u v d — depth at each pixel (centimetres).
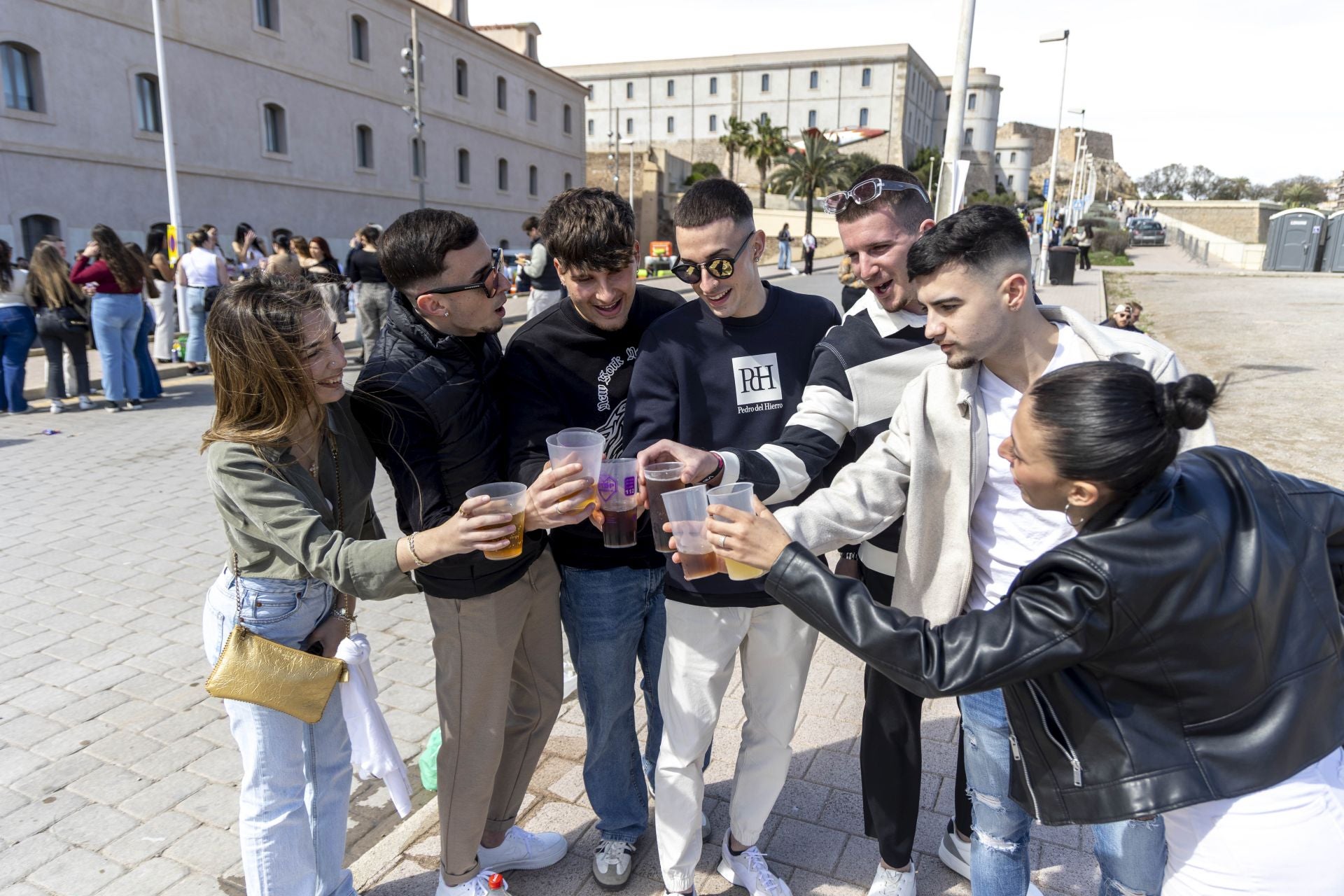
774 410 237
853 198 220
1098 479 133
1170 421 129
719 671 227
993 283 177
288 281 190
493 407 227
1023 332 189
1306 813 139
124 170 2405
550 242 221
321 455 209
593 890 251
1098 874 254
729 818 258
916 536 208
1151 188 11694
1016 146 9331
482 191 4075
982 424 197
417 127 2698
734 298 227
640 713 349
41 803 305
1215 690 135
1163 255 4034
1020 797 165
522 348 238
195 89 2602
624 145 8425
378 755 230
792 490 216
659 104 8288
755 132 7975
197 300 1191
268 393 185
